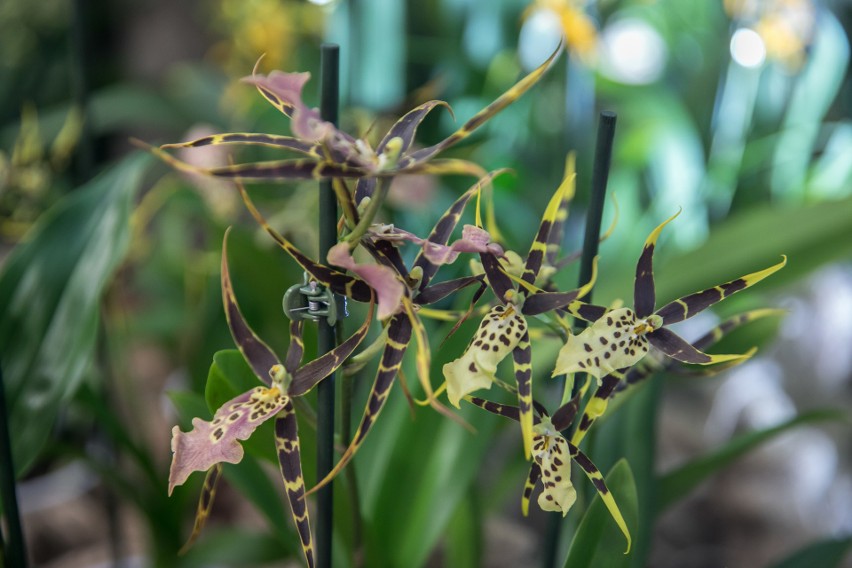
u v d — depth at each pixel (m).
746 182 1.49
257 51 1.52
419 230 1.19
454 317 0.60
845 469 1.40
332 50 0.54
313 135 0.47
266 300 1.04
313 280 0.56
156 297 1.52
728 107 1.55
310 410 0.61
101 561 1.16
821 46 1.45
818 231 0.82
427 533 0.73
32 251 0.84
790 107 1.48
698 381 1.49
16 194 1.02
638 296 0.55
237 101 1.36
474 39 1.36
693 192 1.48
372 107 1.28
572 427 0.63
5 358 0.81
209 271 1.11
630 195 1.44
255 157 1.20
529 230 1.28
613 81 1.50
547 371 0.88
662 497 0.81
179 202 1.14
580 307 0.55
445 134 1.29
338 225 0.57
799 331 1.46
